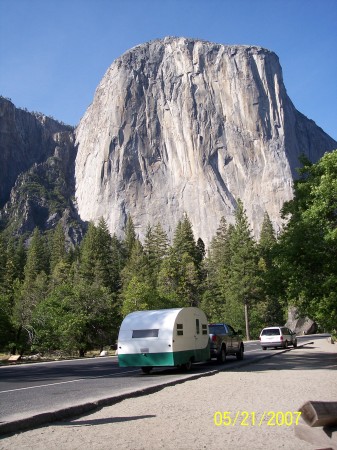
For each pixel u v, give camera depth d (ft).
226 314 237.86
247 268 233.96
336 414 22.50
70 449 21.76
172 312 61.31
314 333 240.32
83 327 126.41
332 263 66.03
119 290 262.47
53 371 67.77
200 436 24.16
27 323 119.44
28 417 26.91
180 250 309.01
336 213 69.21
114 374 61.62
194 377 51.80
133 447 22.07
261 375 53.21
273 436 24.06
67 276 286.46
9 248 382.63
